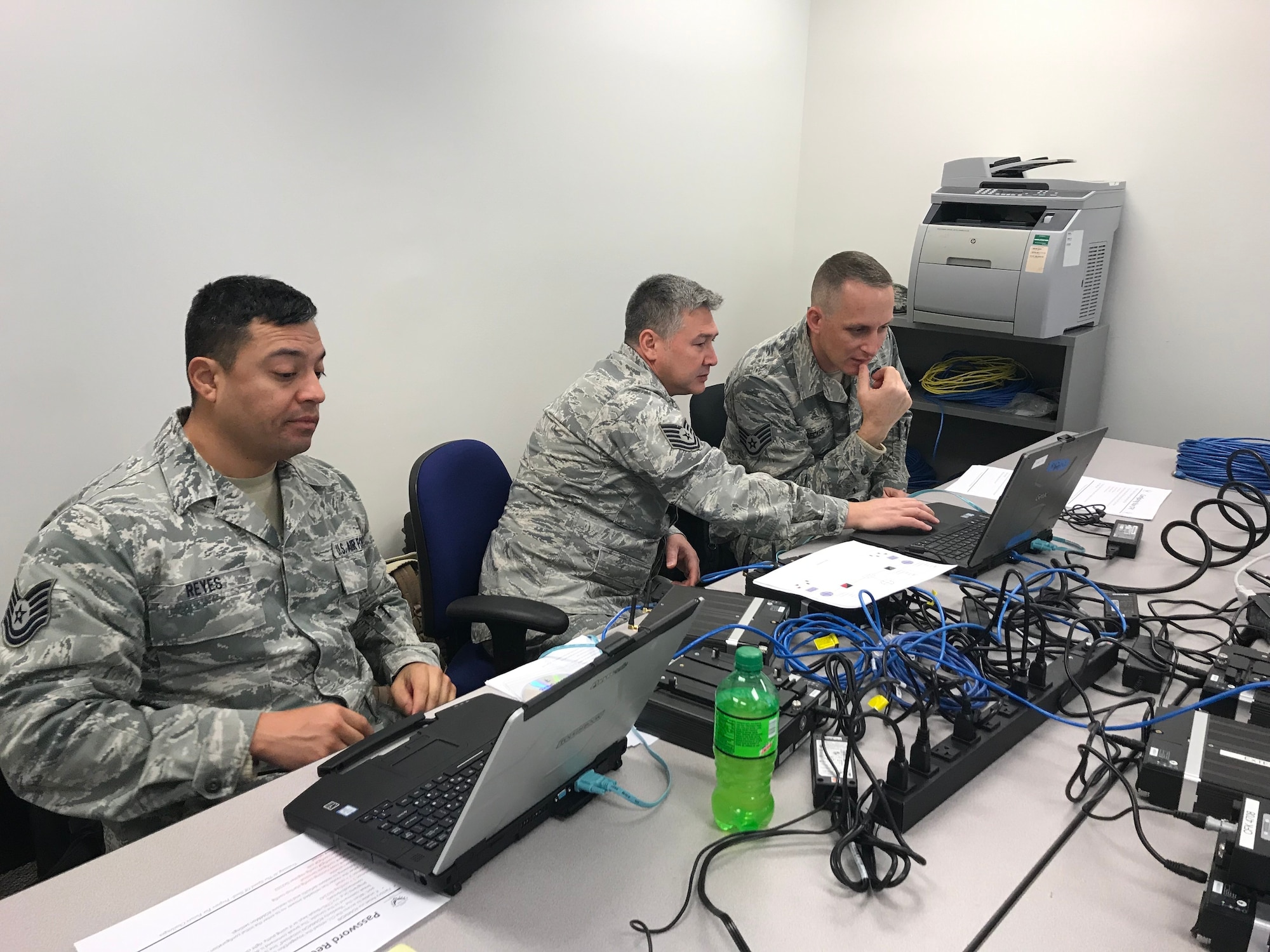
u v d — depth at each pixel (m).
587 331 3.04
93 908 0.86
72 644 1.16
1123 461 2.40
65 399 1.92
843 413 2.31
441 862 0.85
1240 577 1.60
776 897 0.87
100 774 1.14
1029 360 3.20
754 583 1.48
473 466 1.96
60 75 1.80
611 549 1.93
